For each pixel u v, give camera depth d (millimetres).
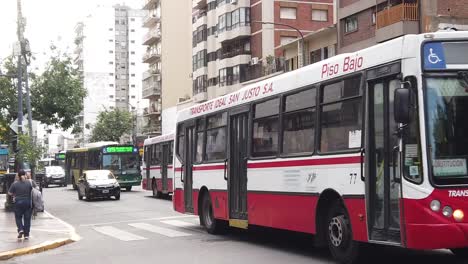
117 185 32312
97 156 41281
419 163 8227
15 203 15438
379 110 9102
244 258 11328
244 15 63250
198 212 16375
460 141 8305
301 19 61688
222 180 14773
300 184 11117
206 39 71938
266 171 12453
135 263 11312
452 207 8117
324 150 10477
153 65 101000
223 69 65812
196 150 16688
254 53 62750
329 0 62531
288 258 11125
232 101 14398
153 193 34406
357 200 9445
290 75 11820
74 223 20531
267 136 12562
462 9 34500
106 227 18828
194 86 75562
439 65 8414
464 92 8430
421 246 8109
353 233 9578
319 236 10578
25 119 29656
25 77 27922
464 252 10359
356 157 9492
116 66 135125
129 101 135250
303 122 11195
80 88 31766
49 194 40031
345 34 42062
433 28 33906
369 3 38906
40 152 26750
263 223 12555
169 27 91125
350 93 9812
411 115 8203
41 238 15547
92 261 11883
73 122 31812
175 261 11305
